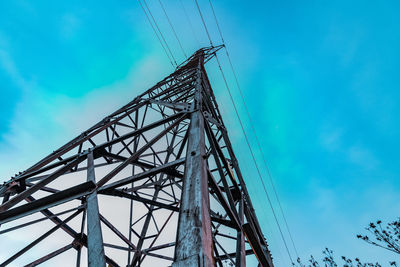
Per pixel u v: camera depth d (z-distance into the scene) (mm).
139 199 4680
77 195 4340
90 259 2955
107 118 10133
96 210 3730
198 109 6055
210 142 6395
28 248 5078
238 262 4215
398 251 7516
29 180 7164
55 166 7410
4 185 7078
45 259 5082
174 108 8844
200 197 3035
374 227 8070
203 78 12789
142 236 7316
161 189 8906
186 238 2598
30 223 4938
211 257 2535
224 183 5855
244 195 8789
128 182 4367
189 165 3836
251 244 6184
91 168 5301
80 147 7758
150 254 6496
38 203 4410
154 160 9180
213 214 5301
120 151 7480
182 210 3018
